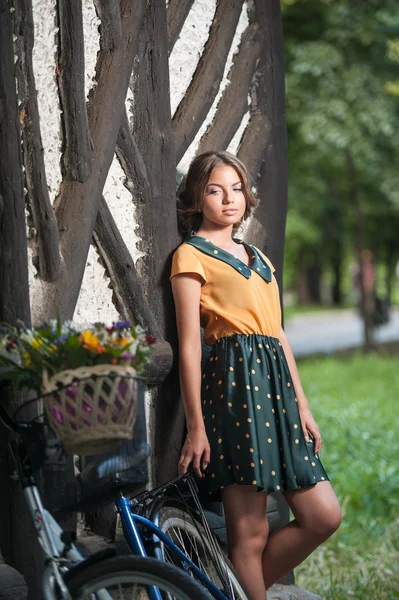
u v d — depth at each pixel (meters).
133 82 3.86
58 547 2.95
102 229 3.70
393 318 33.41
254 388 3.62
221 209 3.82
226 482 3.60
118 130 3.75
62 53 3.55
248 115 4.45
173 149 3.98
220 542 3.90
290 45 14.94
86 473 3.04
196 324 3.71
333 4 14.44
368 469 7.49
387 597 4.93
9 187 3.32
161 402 3.93
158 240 3.92
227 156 3.85
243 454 3.56
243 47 4.39
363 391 12.73
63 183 3.60
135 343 2.92
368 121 14.94
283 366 3.74
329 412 10.16
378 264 34.94
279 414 3.65
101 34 3.72
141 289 3.86
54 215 3.53
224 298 3.72
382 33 14.58
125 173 3.84
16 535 3.35
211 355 3.75
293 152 17.94
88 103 3.68
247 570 3.72
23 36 3.43
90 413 2.77
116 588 3.08
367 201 21.83
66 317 3.53
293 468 3.63
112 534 3.76
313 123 15.11
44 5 3.52
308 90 15.10
